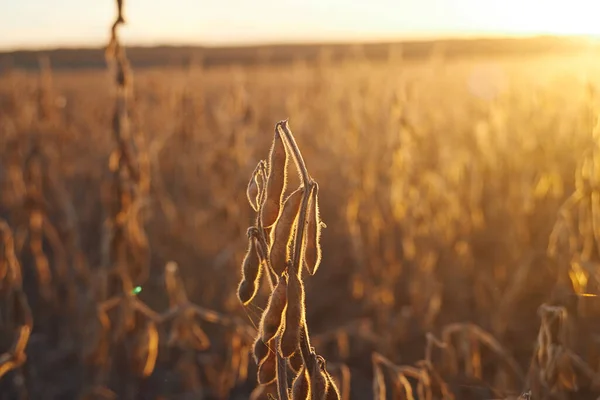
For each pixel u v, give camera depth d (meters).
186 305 3.99
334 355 6.16
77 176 11.58
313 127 14.47
